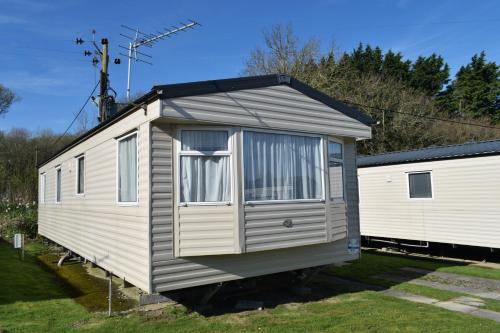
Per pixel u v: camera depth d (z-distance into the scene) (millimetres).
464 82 34281
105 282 7789
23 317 5582
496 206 10586
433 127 27781
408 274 9117
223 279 5836
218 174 5809
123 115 6301
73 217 9500
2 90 34750
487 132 28969
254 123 6133
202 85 5598
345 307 6223
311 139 6992
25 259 10492
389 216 13492
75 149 9391
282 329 5137
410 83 33250
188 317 5648
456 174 11570
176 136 5598
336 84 24953
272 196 6266
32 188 23906
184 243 5477
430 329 5156
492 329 5141
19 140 31531
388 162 13461
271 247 6070
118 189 6551
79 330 5059
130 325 5266
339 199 7508
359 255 8016
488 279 8617
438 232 11977
